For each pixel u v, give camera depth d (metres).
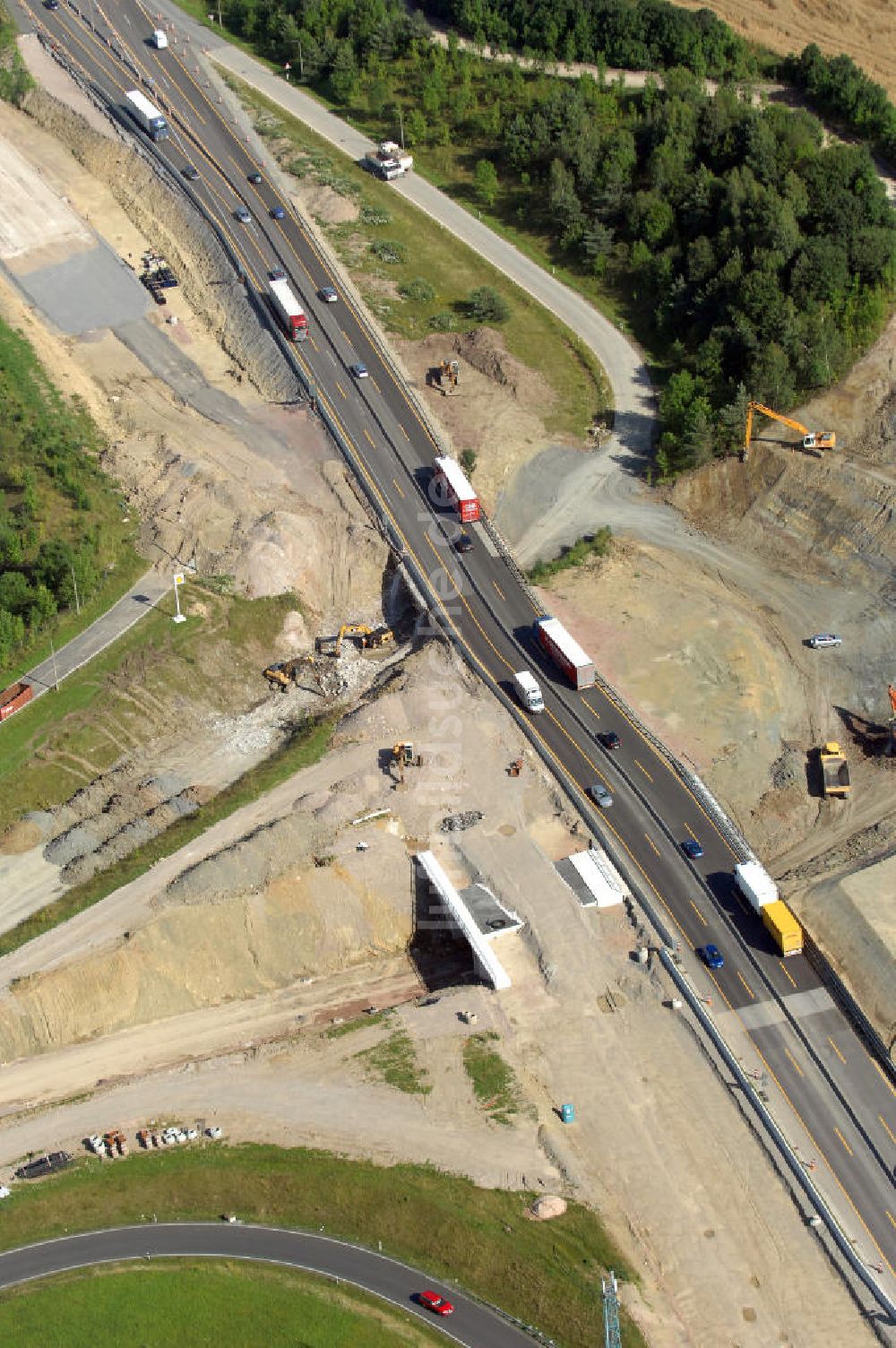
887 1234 119.12
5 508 175.00
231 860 143.88
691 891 143.38
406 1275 117.81
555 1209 120.12
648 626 169.50
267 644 170.38
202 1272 118.06
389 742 158.25
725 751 156.75
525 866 145.88
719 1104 127.69
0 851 149.12
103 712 159.88
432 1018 135.00
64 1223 121.69
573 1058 131.50
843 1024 132.50
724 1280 116.94
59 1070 134.75
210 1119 128.25
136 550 177.00
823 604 172.50
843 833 150.75
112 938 139.88
